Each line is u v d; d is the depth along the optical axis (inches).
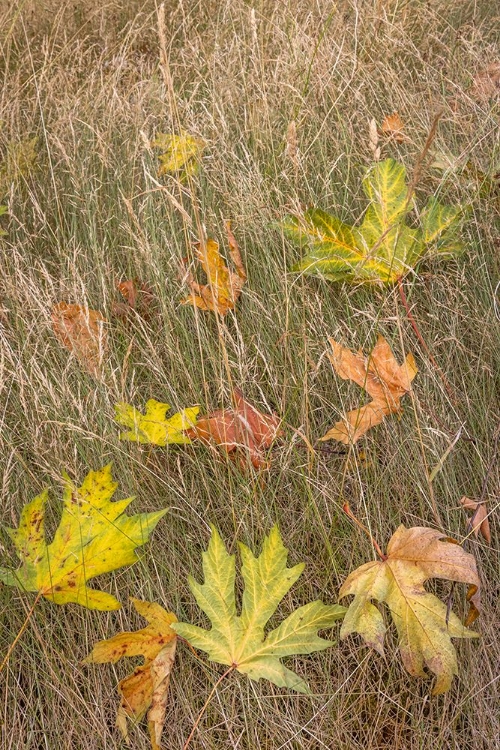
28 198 109.3
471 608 57.7
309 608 54.7
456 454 71.9
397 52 130.8
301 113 111.3
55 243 103.6
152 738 52.5
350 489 71.1
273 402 79.7
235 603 60.9
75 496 58.2
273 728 57.0
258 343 82.8
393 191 78.6
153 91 122.0
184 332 83.0
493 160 95.9
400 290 79.5
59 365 81.5
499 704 58.2
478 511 62.4
